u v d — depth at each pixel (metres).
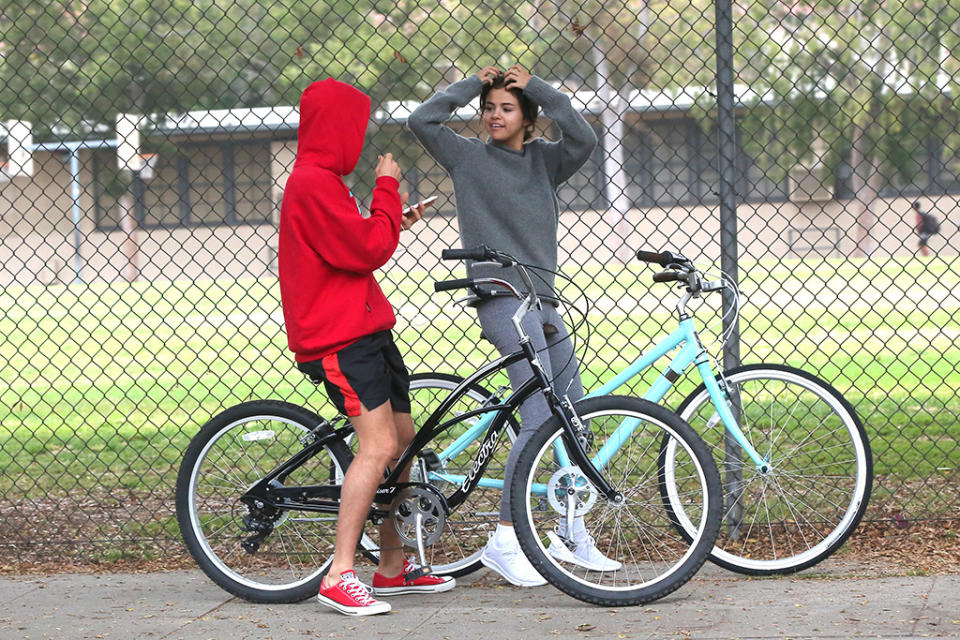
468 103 11.59
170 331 44.50
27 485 17.08
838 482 11.77
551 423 10.63
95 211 86.56
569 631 9.74
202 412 24.42
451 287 10.77
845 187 79.94
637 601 10.39
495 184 11.39
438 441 11.69
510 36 45.97
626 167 81.44
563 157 11.65
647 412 10.64
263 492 11.11
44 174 84.31
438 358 31.83
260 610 10.75
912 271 63.44
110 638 9.89
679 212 81.31
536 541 10.51
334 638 9.77
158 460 18.78
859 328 37.31
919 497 14.22
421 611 10.56
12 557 13.03
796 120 62.09
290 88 43.16
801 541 12.10
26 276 85.62
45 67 41.53
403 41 44.28
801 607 10.10
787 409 12.26
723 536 12.24
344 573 10.49
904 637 9.16
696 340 11.48
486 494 13.23
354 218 10.05
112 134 47.53
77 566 12.68
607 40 49.28
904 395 23.28
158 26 43.94
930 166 76.94
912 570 11.26
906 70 55.81
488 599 11.00
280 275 10.47
